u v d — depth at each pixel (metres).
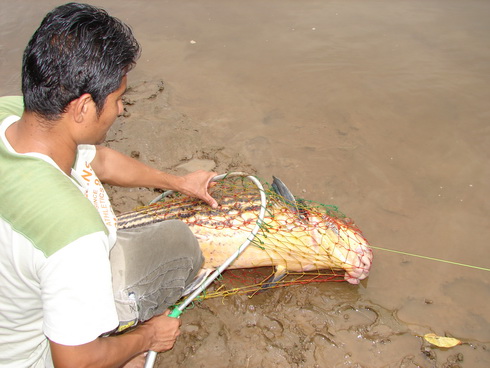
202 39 5.86
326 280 3.24
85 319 1.58
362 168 4.01
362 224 3.55
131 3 6.75
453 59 5.34
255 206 3.20
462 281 3.18
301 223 3.16
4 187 1.57
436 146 4.23
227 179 3.85
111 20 1.67
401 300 3.09
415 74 5.12
